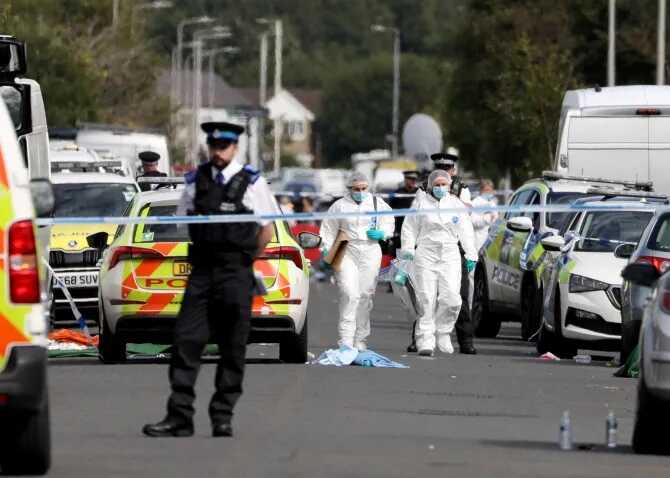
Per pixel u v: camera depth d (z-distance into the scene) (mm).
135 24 198125
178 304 59156
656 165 94000
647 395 40438
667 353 40000
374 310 105250
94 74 173875
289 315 59531
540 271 77188
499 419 47031
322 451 39812
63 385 53469
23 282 34969
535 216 81812
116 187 85625
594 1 180250
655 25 174500
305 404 48938
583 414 48938
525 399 52250
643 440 40812
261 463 37875
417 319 69750
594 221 71812
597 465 38781
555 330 69062
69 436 42062
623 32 175375
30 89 65500
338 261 65000
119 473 36469
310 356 63750
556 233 76562
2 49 65438
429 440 42219
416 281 68375
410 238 68312
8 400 34906
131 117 199875
